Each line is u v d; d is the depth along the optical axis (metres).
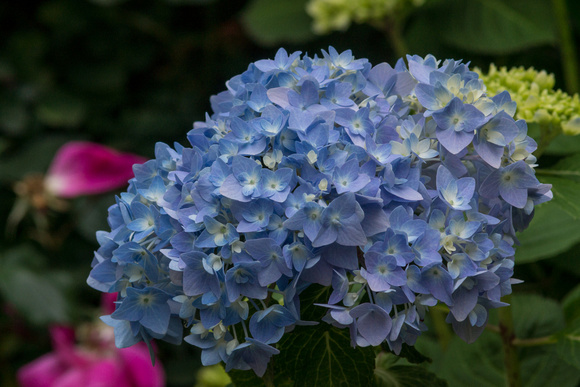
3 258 1.55
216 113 0.77
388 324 0.69
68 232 1.76
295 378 0.72
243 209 0.69
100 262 0.72
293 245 0.68
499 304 0.70
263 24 1.69
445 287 0.69
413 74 0.72
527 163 0.71
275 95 0.72
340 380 0.72
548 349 0.94
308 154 0.69
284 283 0.69
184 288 0.69
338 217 0.68
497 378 0.92
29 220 1.73
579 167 0.82
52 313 1.46
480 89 0.72
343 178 0.69
